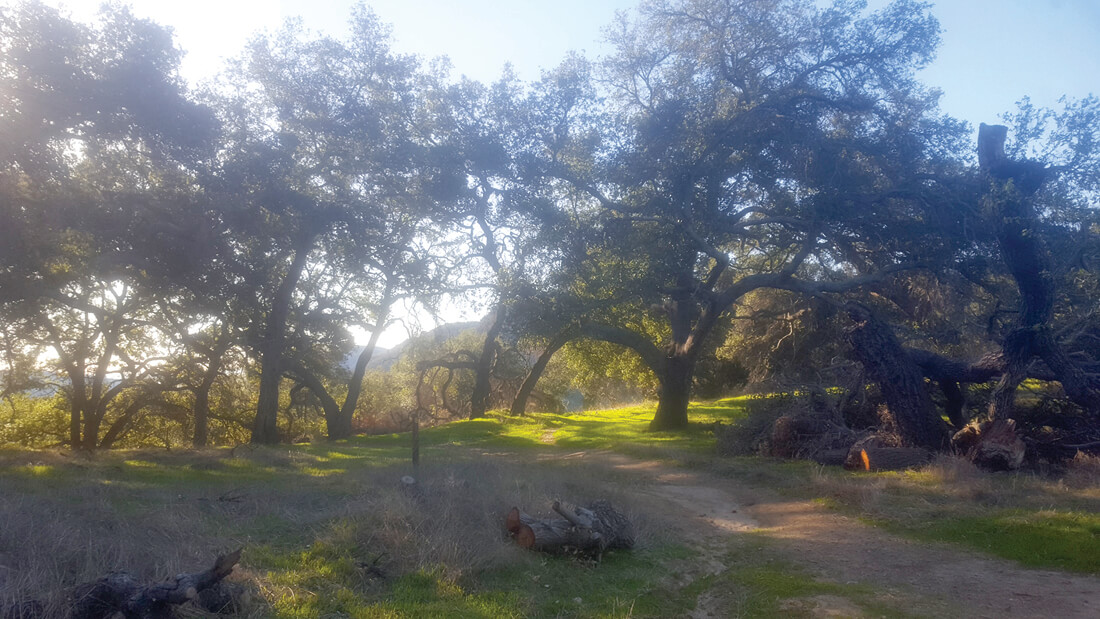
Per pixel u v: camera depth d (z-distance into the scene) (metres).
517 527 8.98
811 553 9.48
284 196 22.41
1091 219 18.12
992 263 18.00
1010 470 13.86
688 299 25.02
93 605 5.81
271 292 25.14
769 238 22.39
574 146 22.69
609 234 22.27
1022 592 7.82
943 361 17.27
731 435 19.38
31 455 16.69
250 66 24.31
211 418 37.56
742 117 20.19
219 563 6.08
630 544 9.42
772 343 31.92
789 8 21.69
